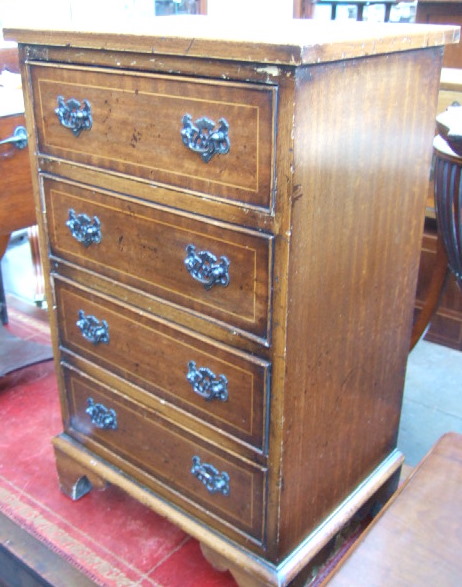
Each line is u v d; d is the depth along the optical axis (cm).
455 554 70
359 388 119
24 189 172
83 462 140
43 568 131
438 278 177
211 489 117
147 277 112
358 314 111
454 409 186
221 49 86
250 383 103
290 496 109
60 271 129
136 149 104
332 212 96
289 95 82
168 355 115
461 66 234
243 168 91
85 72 105
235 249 96
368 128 97
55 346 138
